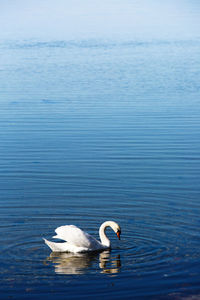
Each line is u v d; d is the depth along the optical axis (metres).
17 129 24.31
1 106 29.34
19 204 15.22
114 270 11.28
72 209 14.85
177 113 27.17
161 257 11.84
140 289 10.47
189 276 10.93
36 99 31.19
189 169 18.23
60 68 42.75
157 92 32.97
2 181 17.27
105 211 14.67
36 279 10.90
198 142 21.66
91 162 19.22
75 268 11.47
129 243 12.72
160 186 16.56
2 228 13.52
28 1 122.56
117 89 34.06
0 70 42.00
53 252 12.27
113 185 16.72
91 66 43.59
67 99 31.09
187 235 12.98
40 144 21.70
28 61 46.50
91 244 12.38
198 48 53.34
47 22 83.38
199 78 37.69
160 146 21.20
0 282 10.75
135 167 18.53
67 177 17.53
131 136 22.81
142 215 14.34
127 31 70.06
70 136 22.95
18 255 12.04
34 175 17.80
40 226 13.73
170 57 47.94
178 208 14.77
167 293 10.29
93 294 10.29
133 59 46.97
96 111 27.86
